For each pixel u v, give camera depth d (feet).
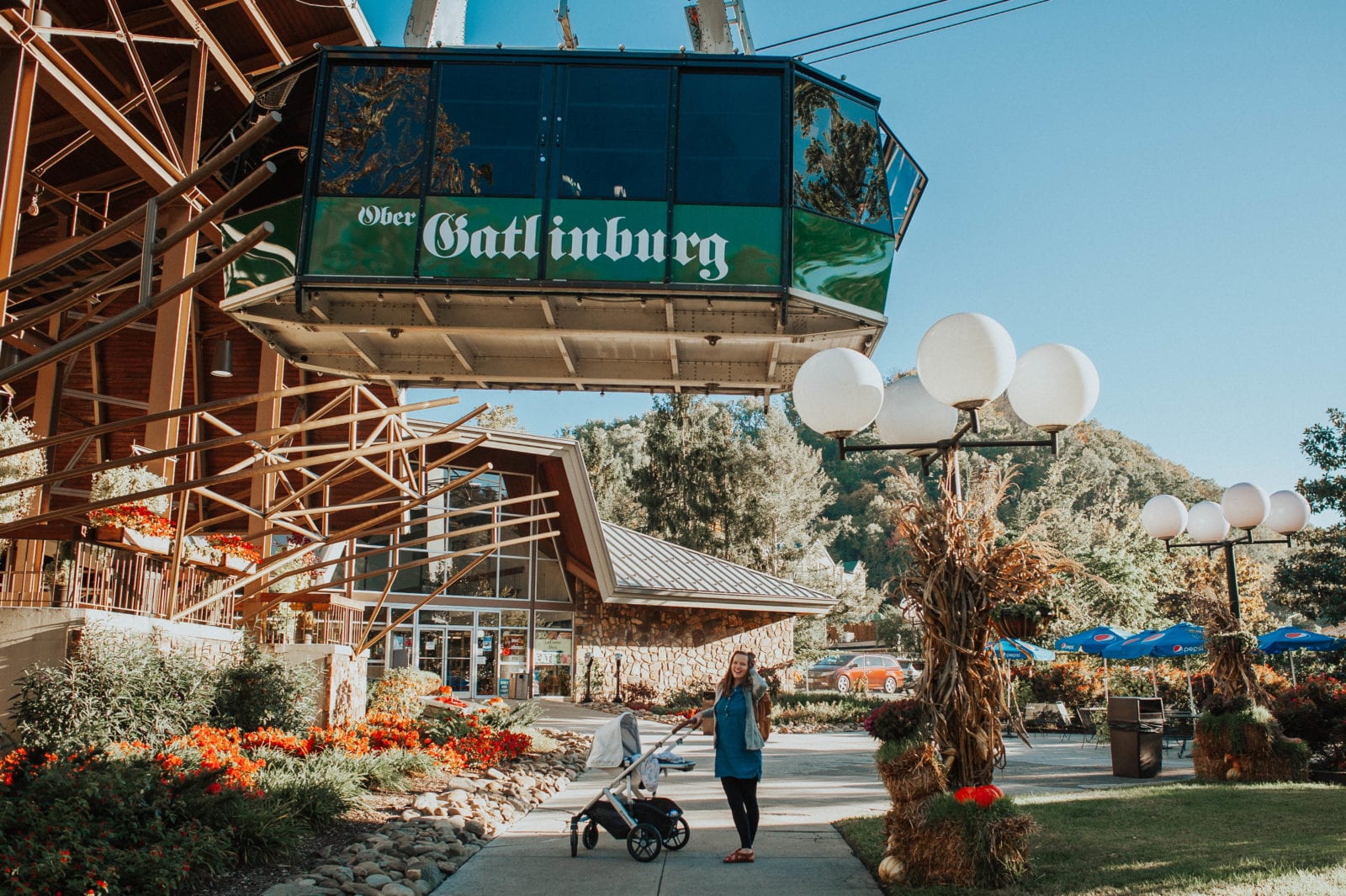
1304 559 89.25
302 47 58.03
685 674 105.40
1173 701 83.15
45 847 17.21
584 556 99.50
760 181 38.32
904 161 43.27
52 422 54.13
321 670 43.98
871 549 247.70
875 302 39.96
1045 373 22.54
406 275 37.58
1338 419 89.92
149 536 34.55
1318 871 18.61
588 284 37.52
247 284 39.34
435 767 37.55
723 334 40.34
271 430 26.89
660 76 39.14
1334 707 40.42
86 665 28.27
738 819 23.41
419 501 46.26
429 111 38.60
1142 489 264.93
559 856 24.75
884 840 23.70
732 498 161.17
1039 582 21.17
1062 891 17.90
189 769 24.40
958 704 20.54
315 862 22.56
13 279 19.30
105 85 56.90
